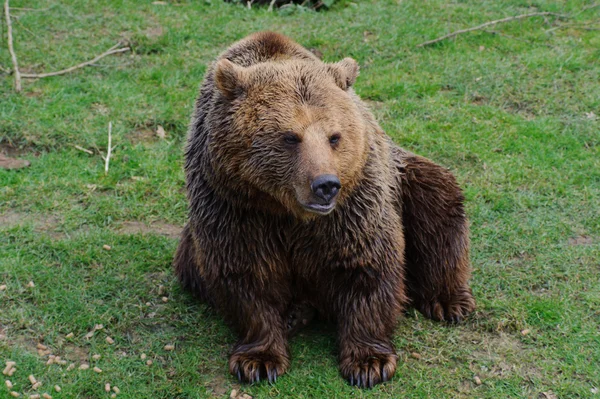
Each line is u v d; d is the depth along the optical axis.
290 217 6.06
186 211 8.72
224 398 6.12
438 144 9.70
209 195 6.18
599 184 8.99
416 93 10.84
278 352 6.41
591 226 8.31
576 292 7.35
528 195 8.82
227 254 6.21
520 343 6.73
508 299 7.27
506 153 9.61
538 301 7.16
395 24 12.52
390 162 6.83
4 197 8.69
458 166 9.40
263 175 5.64
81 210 8.57
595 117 10.20
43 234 8.11
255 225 6.08
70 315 6.96
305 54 6.67
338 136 5.62
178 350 6.64
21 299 7.13
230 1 13.64
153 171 9.29
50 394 6.06
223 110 5.80
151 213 8.68
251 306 6.40
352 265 6.23
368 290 6.37
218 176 5.90
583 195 8.78
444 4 13.28
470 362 6.48
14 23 12.09
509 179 9.09
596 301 7.18
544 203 8.68
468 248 7.19
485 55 11.70
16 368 6.30
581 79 10.97
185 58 11.70
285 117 5.54
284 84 5.66
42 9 12.50
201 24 12.55
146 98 10.64
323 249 6.16
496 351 6.62
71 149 9.62
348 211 6.03
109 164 9.39
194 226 6.38
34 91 10.62
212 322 6.99
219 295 6.51
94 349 6.59
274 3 13.64
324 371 6.38
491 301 7.20
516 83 10.91
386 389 6.18
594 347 6.64
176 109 10.38
